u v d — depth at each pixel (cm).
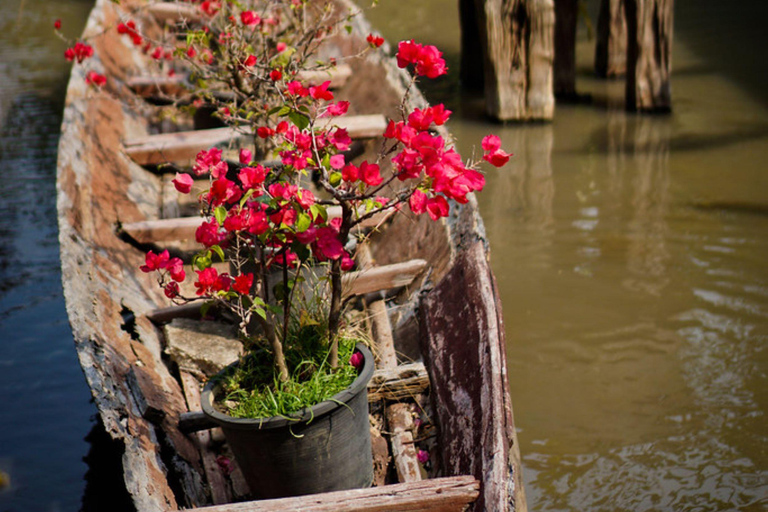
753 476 311
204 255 216
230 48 375
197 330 312
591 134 655
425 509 205
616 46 773
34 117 745
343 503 202
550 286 446
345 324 263
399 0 1098
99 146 422
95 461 354
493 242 496
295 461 226
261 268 234
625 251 476
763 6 980
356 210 220
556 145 639
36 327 449
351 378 234
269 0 433
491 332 258
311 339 244
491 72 678
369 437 250
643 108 691
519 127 680
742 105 694
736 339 392
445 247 328
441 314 297
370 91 479
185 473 247
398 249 361
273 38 441
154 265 213
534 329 411
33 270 502
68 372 416
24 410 387
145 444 241
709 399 354
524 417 352
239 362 239
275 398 223
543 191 561
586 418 349
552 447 333
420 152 197
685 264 458
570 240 493
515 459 217
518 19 656
